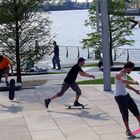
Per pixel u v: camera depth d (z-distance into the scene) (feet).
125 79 32.94
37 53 69.00
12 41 68.08
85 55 122.01
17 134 36.24
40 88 62.18
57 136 34.88
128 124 35.12
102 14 57.77
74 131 36.24
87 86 61.57
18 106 48.70
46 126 38.58
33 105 48.88
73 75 45.03
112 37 96.94
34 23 68.44
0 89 60.90
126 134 33.50
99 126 37.60
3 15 66.28
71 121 40.09
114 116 41.32
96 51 98.22
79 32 233.96
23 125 39.37
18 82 68.28
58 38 194.39
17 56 68.03
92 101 49.70
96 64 97.09
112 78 70.44
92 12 97.86
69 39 187.32
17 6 66.18
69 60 112.06
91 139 33.32
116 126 37.29
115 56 105.70
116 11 96.07
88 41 98.78
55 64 93.50
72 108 46.06
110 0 95.45
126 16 99.19
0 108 47.93
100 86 61.31
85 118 41.06
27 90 60.64
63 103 49.16
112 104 47.34
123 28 97.76
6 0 65.67
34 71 84.48
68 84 45.42
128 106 33.60
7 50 68.18
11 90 51.88
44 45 69.51
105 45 57.16
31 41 68.80
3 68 64.23
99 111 43.98
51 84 67.36
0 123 40.57
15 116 43.42
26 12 67.21
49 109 46.11
